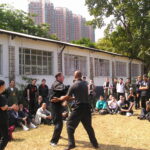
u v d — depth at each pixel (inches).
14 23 1358.3
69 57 787.4
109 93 754.8
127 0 1173.7
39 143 334.6
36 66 664.4
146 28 1123.3
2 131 250.5
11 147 317.1
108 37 1314.0
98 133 394.0
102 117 554.9
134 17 1143.6
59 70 739.4
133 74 1243.2
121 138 362.3
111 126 451.8
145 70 1374.3
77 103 295.1
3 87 252.7
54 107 318.7
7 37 576.7
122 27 1290.6
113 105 609.6
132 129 424.2
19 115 440.5
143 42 1147.9
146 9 1153.4
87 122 301.0
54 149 307.1
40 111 474.9
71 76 791.1
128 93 721.6
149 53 1177.4
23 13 1419.8
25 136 375.2
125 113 593.0
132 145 326.6
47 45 700.0
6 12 1364.4
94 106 671.8
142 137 368.2
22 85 581.3
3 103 246.7
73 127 296.4
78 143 332.5
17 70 600.7
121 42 1254.9
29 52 642.2
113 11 1258.6
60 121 319.9
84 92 296.7
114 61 1060.5
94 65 917.2
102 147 315.6
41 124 468.4
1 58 563.8
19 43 609.3
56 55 732.0
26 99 513.0
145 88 561.9
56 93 317.4
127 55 1235.2
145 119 523.8
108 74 1015.6
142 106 565.3
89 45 1615.4
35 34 1440.7
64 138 358.0
